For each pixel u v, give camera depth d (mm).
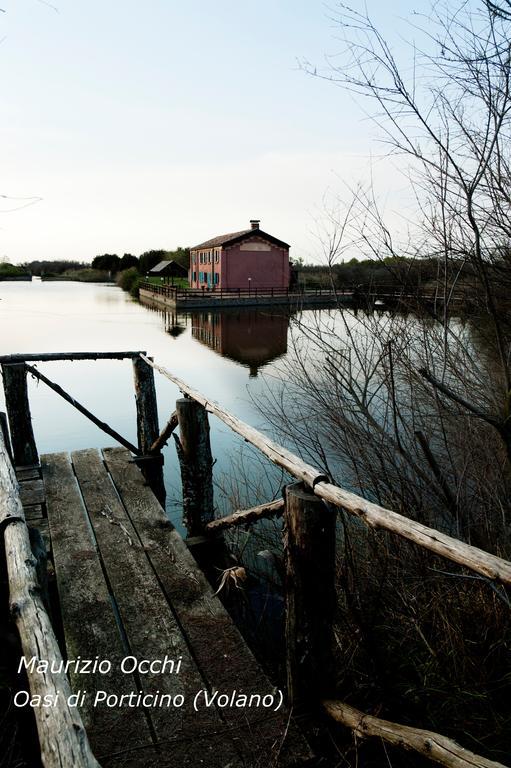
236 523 4102
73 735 1270
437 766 2539
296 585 2459
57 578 3578
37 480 5379
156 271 64938
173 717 2451
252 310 41438
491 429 3936
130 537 4133
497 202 3209
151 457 6281
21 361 6066
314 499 2389
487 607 3119
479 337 4297
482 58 2869
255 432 3277
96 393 14602
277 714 2486
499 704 2812
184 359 19938
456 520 3729
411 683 2990
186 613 3213
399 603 3439
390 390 4188
